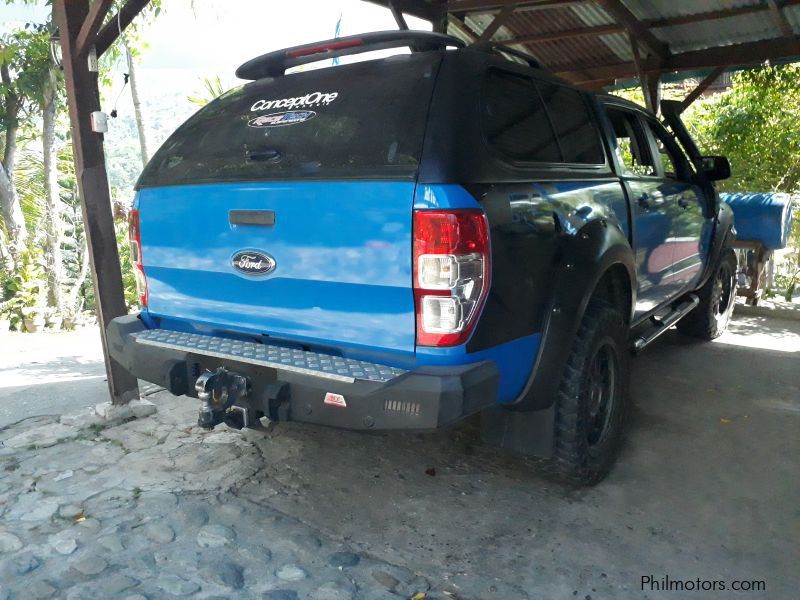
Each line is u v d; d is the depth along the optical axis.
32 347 7.38
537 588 2.60
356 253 2.61
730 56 7.55
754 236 7.57
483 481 3.46
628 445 3.93
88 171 4.01
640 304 4.29
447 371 2.49
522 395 2.97
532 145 3.11
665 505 3.24
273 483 3.41
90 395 4.79
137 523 3.00
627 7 6.87
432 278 2.46
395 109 2.73
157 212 3.21
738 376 5.23
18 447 3.82
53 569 2.66
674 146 5.06
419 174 2.50
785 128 9.34
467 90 2.76
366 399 2.53
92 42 3.84
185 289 3.21
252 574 2.65
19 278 10.16
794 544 2.91
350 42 3.13
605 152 3.79
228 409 2.92
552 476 3.51
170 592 2.53
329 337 2.78
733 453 3.83
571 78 8.94
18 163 13.11
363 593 2.55
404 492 3.34
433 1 6.31
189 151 3.23
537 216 2.88
